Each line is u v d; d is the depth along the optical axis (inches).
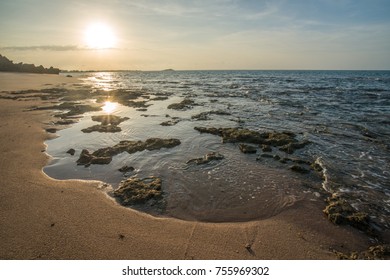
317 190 127.2
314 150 181.0
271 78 1231.5
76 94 475.2
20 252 83.0
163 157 168.4
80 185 130.0
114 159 165.3
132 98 460.4
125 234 92.4
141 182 131.1
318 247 88.8
